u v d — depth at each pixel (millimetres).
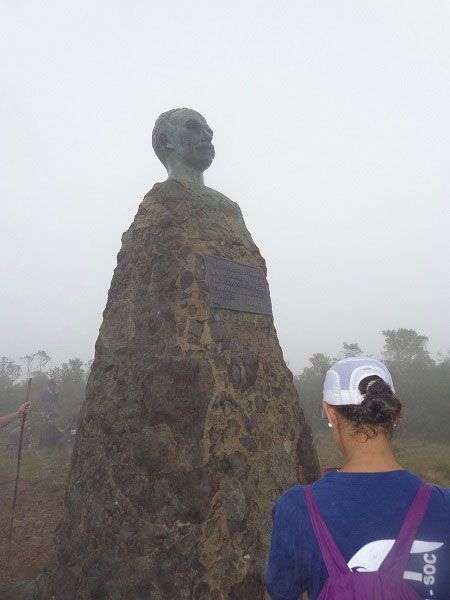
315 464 4234
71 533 3713
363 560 1192
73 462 3996
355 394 1402
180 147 4625
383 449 1396
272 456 3781
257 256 4621
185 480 3328
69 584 3551
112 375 3953
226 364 3762
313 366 21078
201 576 3131
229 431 3545
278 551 1343
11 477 8609
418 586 1164
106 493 3602
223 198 4676
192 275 3863
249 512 3406
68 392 19297
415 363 18609
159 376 3633
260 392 3953
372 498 1277
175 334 3703
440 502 1267
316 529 1266
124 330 4023
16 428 12406
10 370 25344
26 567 4719
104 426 3818
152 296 3957
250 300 4238
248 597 3174
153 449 3473
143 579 3217
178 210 4184
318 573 1232
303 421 4324
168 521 3295
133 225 4410
